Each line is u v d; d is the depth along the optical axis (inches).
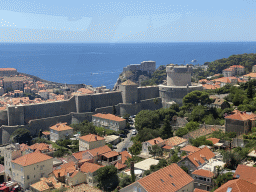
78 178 3821.4
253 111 5221.5
